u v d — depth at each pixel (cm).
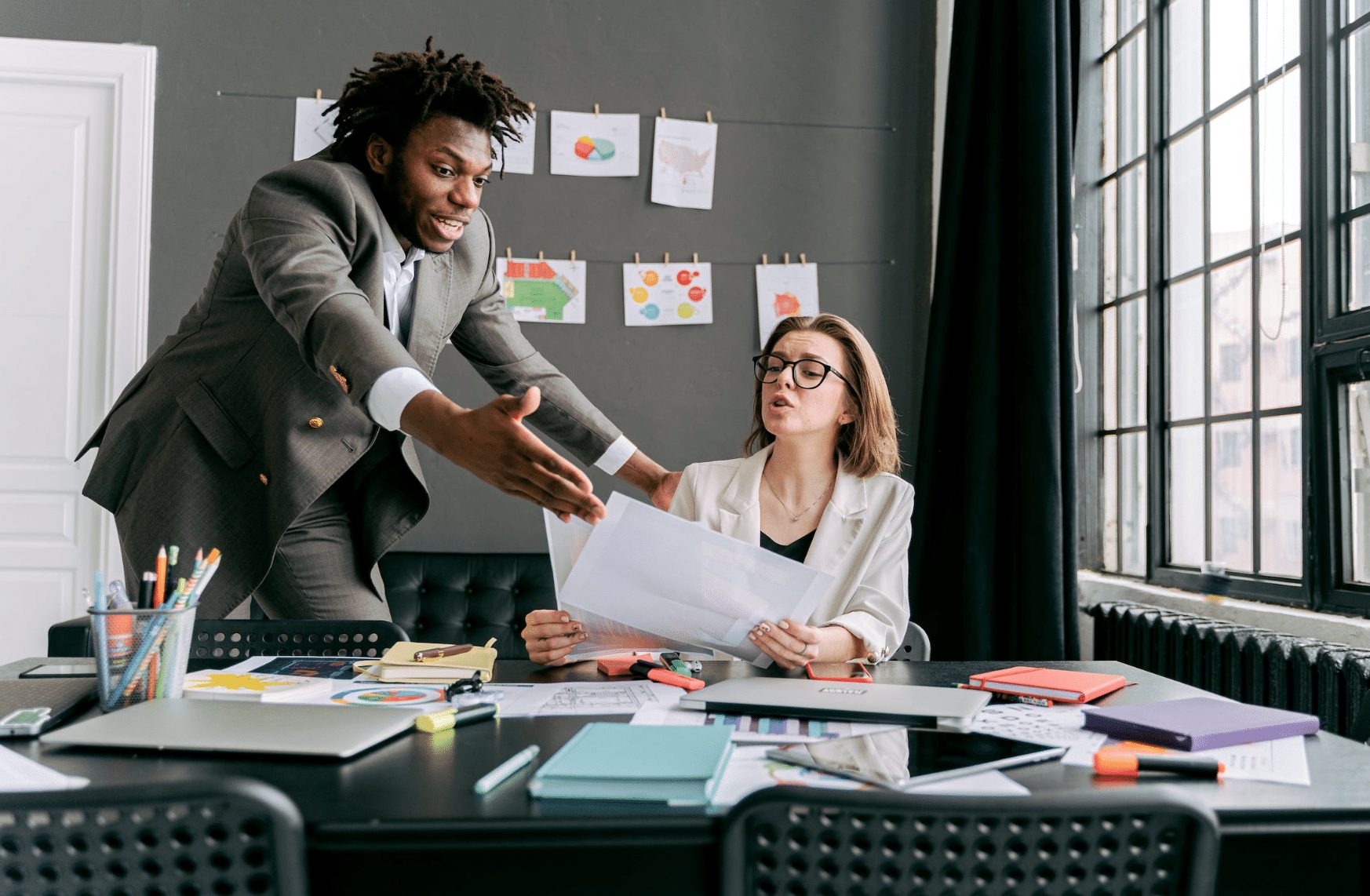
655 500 191
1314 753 89
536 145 309
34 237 302
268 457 163
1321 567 203
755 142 318
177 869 65
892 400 319
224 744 87
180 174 299
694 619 133
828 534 160
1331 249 201
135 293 297
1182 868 67
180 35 301
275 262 144
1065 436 248
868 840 66
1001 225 265
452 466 305
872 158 321
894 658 170
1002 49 266
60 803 61
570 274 309
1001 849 66
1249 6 229
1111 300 295
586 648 139
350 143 164
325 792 76
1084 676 123
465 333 196
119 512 172
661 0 316
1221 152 241
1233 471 236
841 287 318
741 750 89
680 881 72
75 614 299
